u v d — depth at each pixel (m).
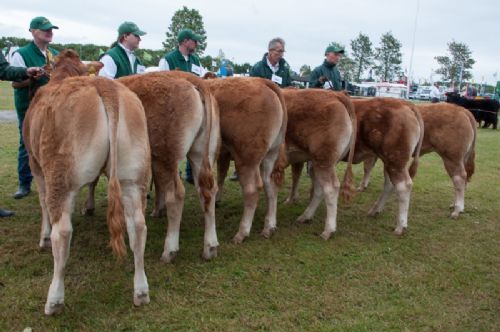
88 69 4.54
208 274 4.25
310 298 3.93
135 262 3.57
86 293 3.77
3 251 4.50
